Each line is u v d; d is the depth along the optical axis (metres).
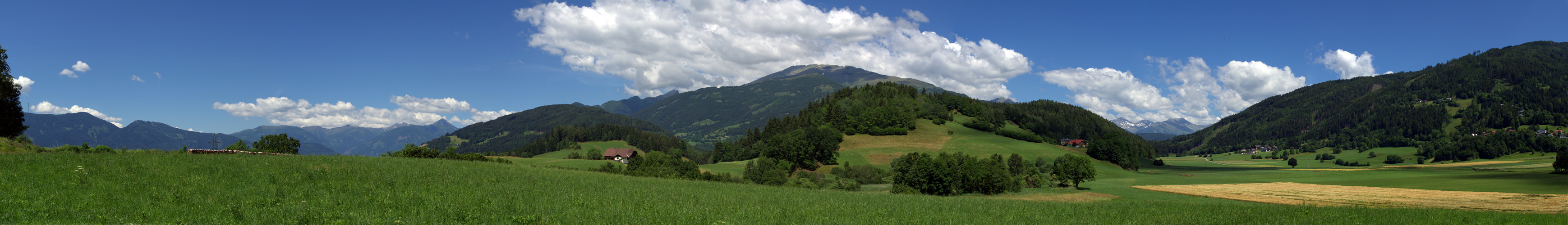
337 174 31.50
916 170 72.75
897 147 172.75
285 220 18.78
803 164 136.38
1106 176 120.38
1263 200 58.03
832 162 142.38
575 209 22.75
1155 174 134.75
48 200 20.34
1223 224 25.55
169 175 27.47
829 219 23.42
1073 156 81.94
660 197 29.94
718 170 118.12
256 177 28.84
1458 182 82.94
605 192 31.00
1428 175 104.69
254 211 20.17
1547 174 90.31
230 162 33.16
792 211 25.38
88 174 25.95
